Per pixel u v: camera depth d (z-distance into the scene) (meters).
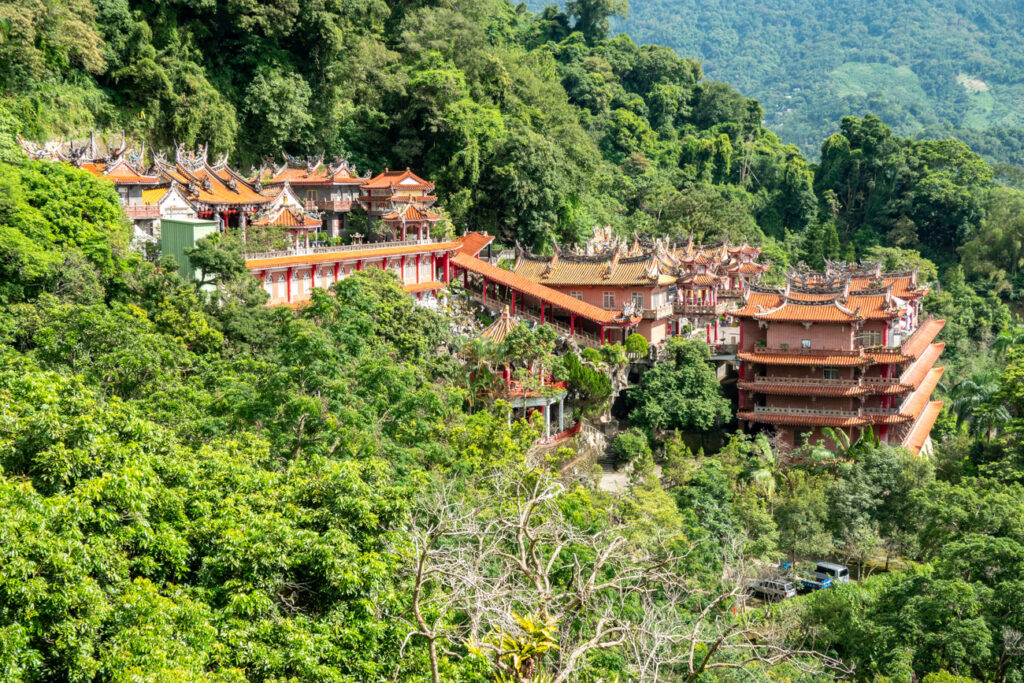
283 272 72.56
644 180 160.50
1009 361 92.62
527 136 108.81
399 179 93.56
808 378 79.81
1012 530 50.59
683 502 60.25
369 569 28.48
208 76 98.81
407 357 64.56
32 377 31.94
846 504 63.19
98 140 85.69
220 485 32.25
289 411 40.91
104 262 59.75
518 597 24.00
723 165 189.00
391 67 113.06
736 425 84.00
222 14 99.88
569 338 84.19
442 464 46.06
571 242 117.75
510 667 21.14
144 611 24.89
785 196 178.25
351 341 53.19
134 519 27.72
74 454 28.47
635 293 90.38
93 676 23.11
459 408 55.41
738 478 66.06
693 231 138.62
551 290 88.31
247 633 26.39
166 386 43.00
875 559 65.56
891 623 43.75
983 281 143.88
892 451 67.06
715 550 52.84
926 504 57.25
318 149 106.69
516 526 26.62
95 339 44.88
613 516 52.44
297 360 45.44
